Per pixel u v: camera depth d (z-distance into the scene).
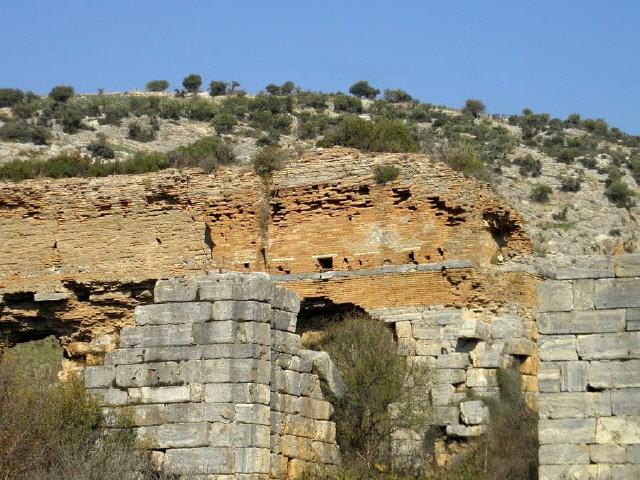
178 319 40.72
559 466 34.19
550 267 60.44
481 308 58.59
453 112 146.12
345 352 52.34
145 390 40.47
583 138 137.00
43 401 40.41
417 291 59.97
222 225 66.06
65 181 68.94
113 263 67.38
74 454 39.03
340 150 64.62
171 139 126.81
